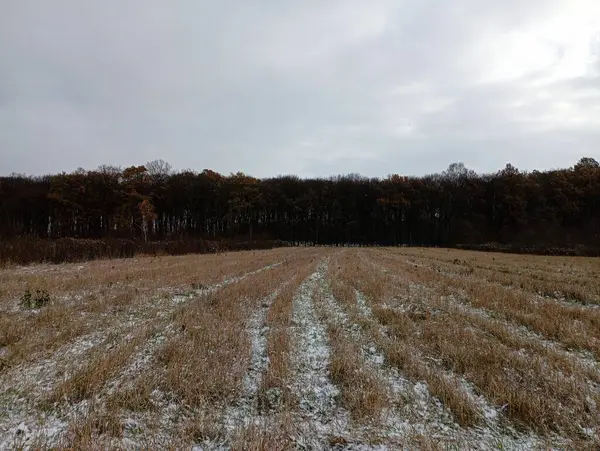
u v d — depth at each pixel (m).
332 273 18.22
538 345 6.95
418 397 5.09
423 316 9.24
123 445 3.84
